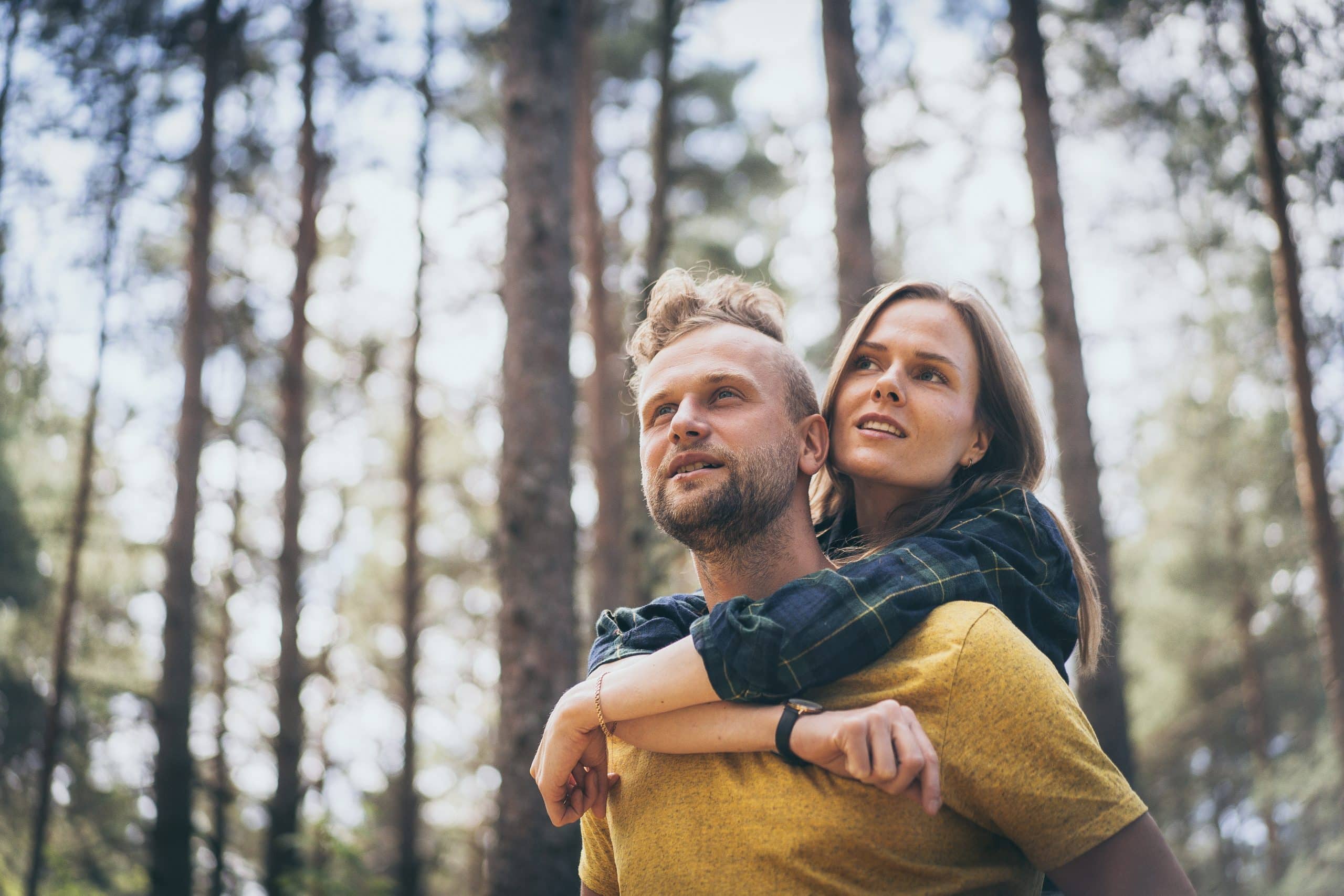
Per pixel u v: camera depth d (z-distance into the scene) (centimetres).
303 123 1377
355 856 841
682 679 136
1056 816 124
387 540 1700
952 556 141
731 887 129
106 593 1317
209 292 1297
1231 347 1278
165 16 1225
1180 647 1861
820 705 128
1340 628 962
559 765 146
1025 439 164
